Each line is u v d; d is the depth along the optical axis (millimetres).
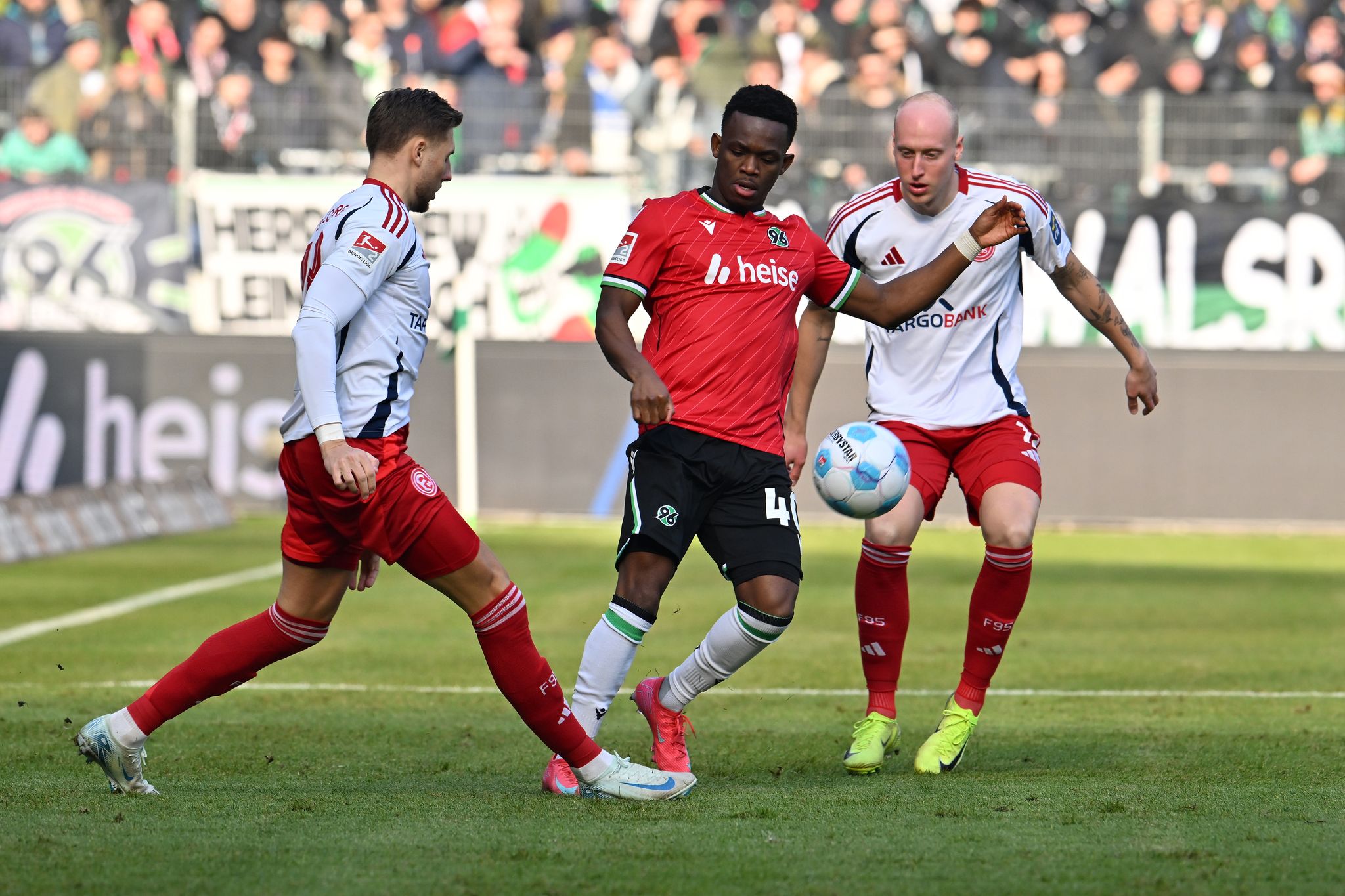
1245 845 14031
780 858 13430
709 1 61719
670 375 17188
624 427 53219
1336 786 17109
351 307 14977
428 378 53125
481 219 53500
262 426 52844
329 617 16344
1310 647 30047
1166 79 59625
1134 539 50562
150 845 13789
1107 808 15695
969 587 38688
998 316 19844
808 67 58531
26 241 52969
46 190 53031
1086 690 25141
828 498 18391
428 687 25078
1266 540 50906
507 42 59344
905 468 18406
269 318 53469
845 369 53344
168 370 52531
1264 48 60344
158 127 54000
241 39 58531
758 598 16859
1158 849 13844
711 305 17094
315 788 17031
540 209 53438
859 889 12445
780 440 17469
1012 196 19656
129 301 53250
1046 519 53125
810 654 28844
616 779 16062
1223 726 21703
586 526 51562
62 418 52125
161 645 28781
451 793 16594
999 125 53250
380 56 58844
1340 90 60031
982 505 19141
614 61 58000
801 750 19922
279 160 53875
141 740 16000
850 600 36344
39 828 14453
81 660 27125
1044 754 19547
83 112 54250
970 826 14812
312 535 15797
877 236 19906
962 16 59438
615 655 16969
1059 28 60688
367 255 15055
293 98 53844
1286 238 52781
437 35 59062
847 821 15023
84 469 52156
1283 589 38844
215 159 53781
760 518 17141
